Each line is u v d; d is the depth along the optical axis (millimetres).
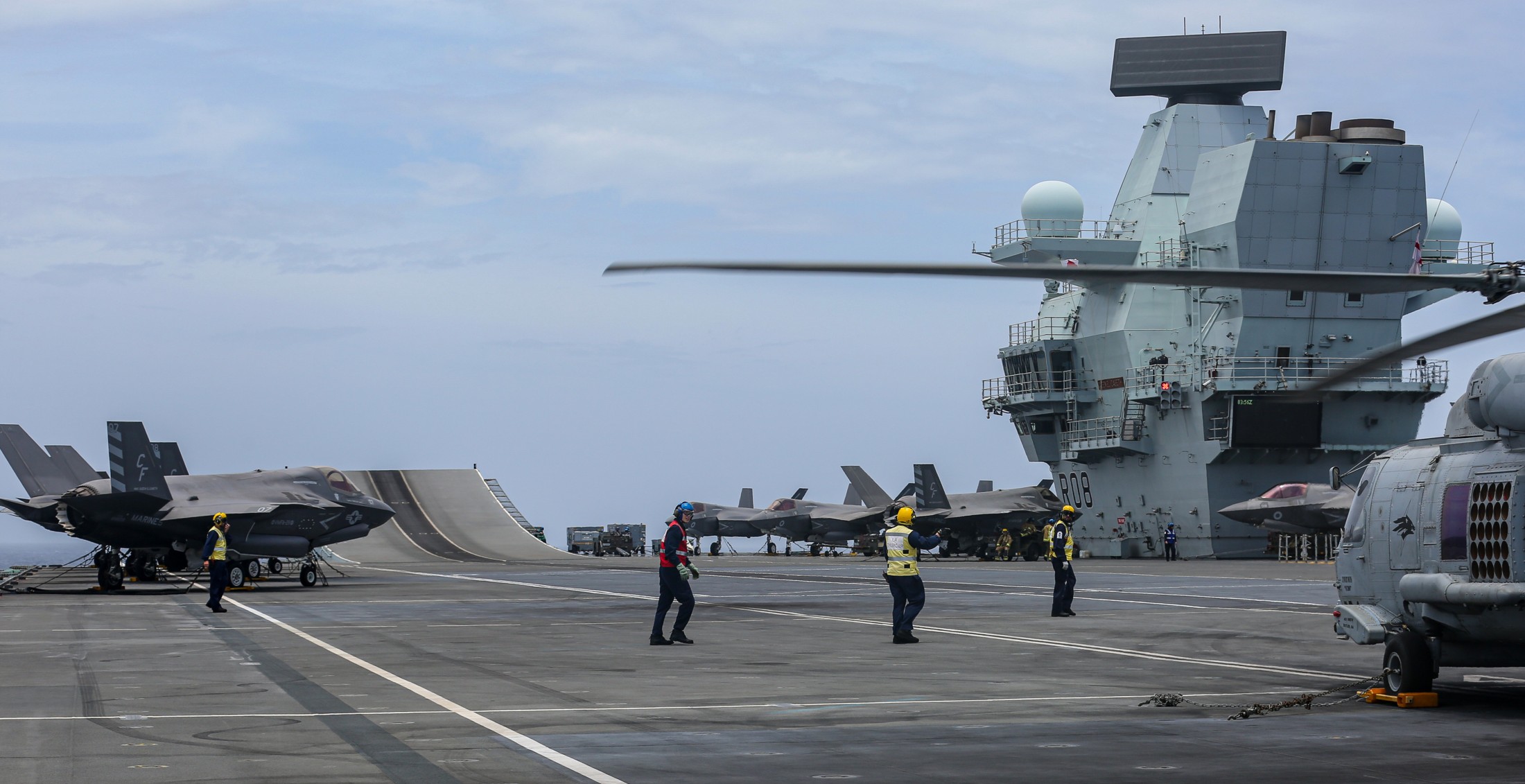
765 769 10008
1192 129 70375
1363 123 61906
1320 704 13969
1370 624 14555
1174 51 69938
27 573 45656
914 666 17891
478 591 39562
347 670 17156
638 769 9945
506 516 97688
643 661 18516
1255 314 63000
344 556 79000
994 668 17703
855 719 12758
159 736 11477
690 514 21734
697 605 32375
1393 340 64438
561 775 9688
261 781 9391
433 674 16766
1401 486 14656
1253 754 10742
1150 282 7734
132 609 30688
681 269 6527
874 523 92562
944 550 89562
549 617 28016
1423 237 61969
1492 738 11664
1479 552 13148
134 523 39969
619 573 56188
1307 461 66312
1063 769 10055
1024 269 6996
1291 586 39719
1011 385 77188
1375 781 9570
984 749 10992
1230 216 61688
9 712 13031
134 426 39594
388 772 9789
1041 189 69250
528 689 15148
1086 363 72250
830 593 38094
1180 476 67188
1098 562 64625
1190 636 22719
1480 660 13836
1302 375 63750
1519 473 12812
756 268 6559
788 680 16172
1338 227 61719
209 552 29656
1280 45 68438
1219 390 63062
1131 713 13266
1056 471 78312
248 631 24000
